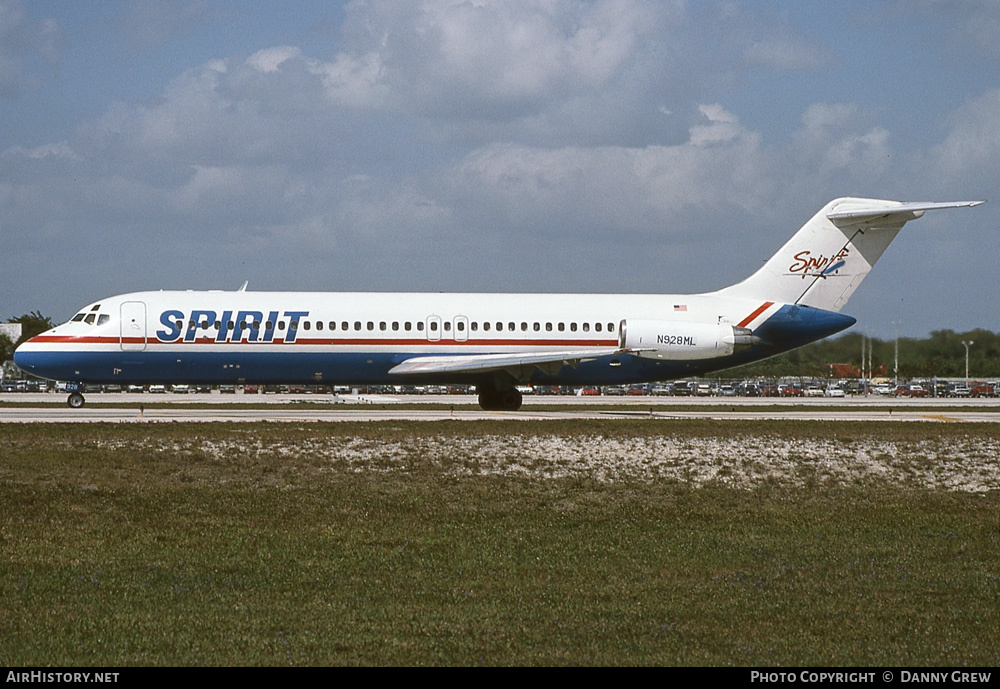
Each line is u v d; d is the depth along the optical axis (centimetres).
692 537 6638
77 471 8138
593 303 15488
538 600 4959
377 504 7412
